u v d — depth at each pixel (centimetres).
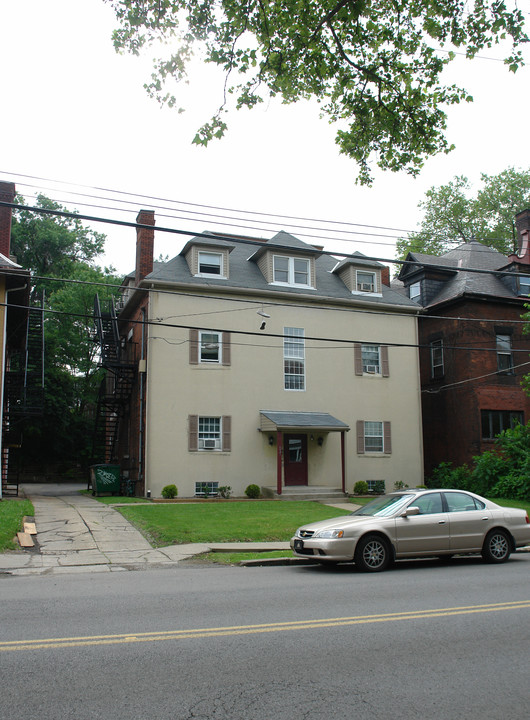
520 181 4362
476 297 2781
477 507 1232
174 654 568
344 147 1233
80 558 1238
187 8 1025
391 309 2770
